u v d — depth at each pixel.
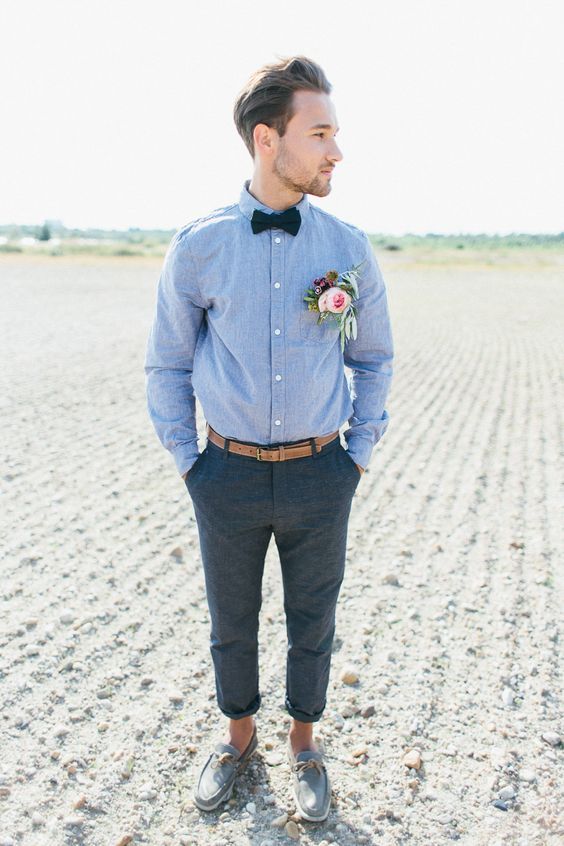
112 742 2.43
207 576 2.10
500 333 13.30
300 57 1.75
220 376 1.91
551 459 5.64
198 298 1.93
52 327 13.12
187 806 2.20
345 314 1.86
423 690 2.74
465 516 4.45
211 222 1.87
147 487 4.91
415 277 31.70
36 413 6.85
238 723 2.31
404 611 3.32
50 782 2.25
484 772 2.33
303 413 1.88
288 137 1.74
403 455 5.70
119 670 2.82
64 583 3.51
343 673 2.81
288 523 1.97
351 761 2.38
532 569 3.73
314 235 1.88
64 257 41.94
